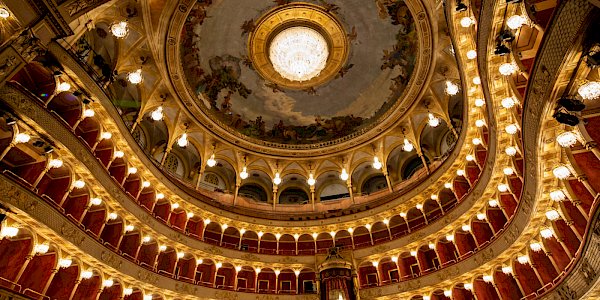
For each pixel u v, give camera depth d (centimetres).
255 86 3444
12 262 1677
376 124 3444
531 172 1509
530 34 1246
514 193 2019
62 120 1794
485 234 2489
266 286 3123
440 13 2494
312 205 3559
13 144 1584
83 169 1945
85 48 2253
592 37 852
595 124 1242
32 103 1633
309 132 3725
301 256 3097
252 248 3338
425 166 3131
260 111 3584
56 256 1794
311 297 2828
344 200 3584
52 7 1346
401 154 3612
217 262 2895
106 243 2109
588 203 1598
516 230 1959
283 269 3070
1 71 1270
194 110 3158
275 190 3628
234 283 2903
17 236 1736
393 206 3083
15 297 1502
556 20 920
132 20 2353
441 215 2720
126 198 2311
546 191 1524
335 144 3650
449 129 3228
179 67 2855
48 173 1955
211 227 3291
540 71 1063
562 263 1838
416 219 3197
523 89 1486
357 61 3294
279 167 3738
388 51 3139
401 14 2848
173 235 2666
